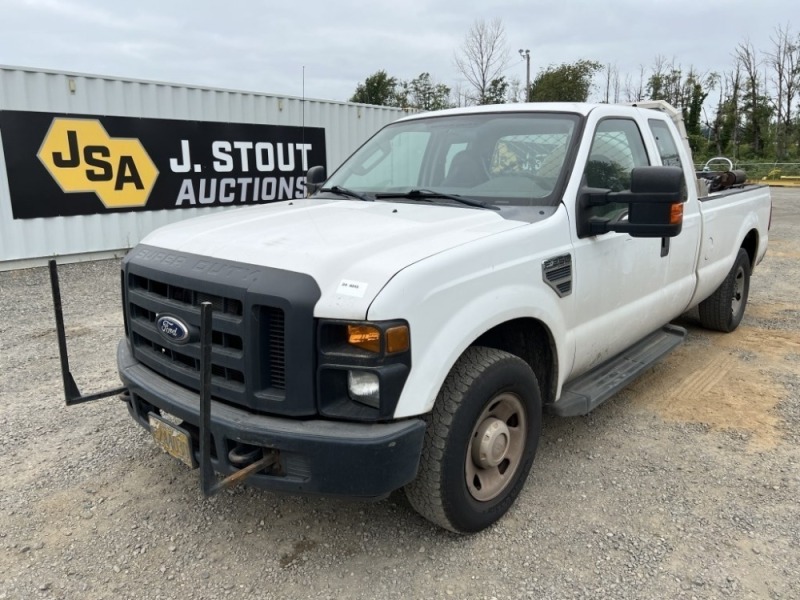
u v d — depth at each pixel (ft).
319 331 7.69
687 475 11.50
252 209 11.92
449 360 8.17
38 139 29.76
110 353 18.13
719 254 17.13
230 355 8.20
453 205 10.91
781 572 8.85
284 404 7.89
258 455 8.13
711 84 175.22
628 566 8.99
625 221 10.50
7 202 29.37
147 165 33.73
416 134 13.42
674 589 8.52
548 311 9.95
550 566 9.01
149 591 8.52
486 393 8.85
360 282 7.73
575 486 11.13
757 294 26.14
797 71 160.04
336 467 7.64
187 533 9.78
